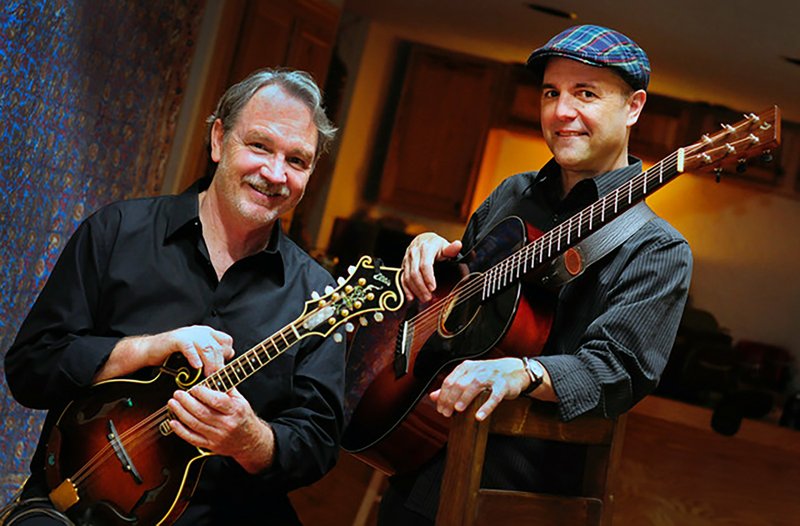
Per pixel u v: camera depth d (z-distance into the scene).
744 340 7.68
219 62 4.05
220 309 1.94
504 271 1.99
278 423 1.91
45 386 1.84
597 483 1.94
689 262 1.90
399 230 7.71
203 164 4.06
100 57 3.38
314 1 4.62
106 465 1.81
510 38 6.82
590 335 1.87
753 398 7.51
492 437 1.98
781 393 7.50
